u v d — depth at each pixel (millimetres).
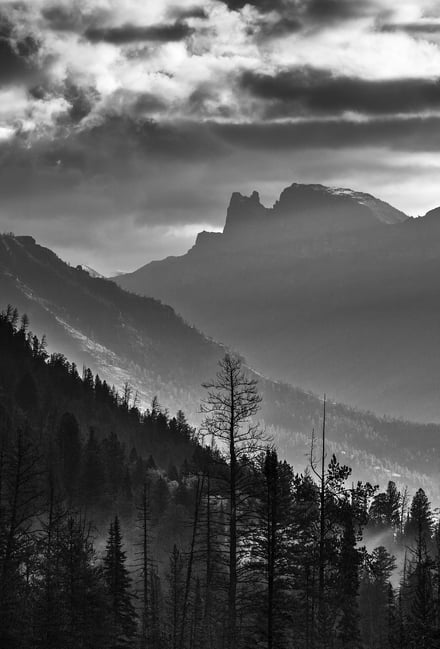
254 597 65438
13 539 75500
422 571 75938
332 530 74500
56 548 82812
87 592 79500
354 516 73188
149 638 94562
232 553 65125
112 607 94875
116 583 100000
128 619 97500
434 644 61406
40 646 70750
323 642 76812
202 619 94000
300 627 78188
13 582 72875
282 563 64938
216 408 63875
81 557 81750
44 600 73312
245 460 64500
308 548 69875
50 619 72188
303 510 66562
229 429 63844
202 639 93375
